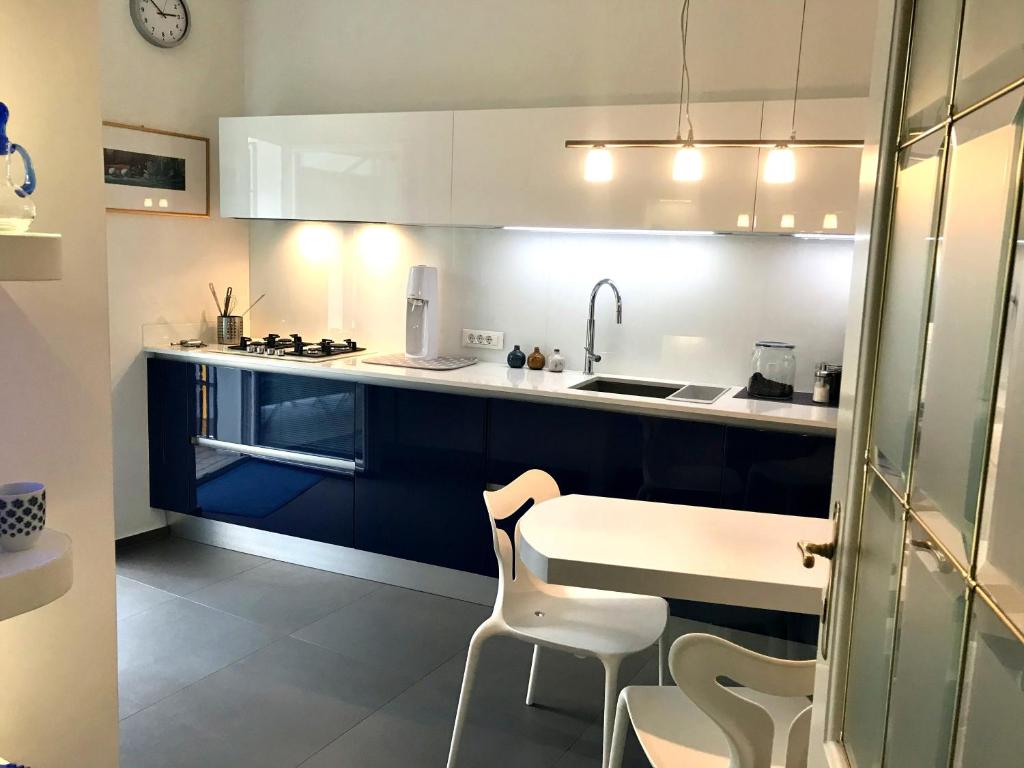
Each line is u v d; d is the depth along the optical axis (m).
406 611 3.41
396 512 3.55
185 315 4.23
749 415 2.93
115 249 3.85
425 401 3.44
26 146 1.64
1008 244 0.57
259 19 4.30
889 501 0.85
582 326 3.78
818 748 1.09
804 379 3.42
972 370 0.63
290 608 3.40
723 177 3.13
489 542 3.39
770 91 3.37
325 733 2.53
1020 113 0.55
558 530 1.96
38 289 1.69
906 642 0.76
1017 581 0.52
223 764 2.36
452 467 3.43
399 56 4.01
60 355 1.74
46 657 1.78
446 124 3.53
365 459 3.58
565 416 3.22
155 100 3.94
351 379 3.56
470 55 3.86
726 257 3.50
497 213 3.49
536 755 2.45
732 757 1.46
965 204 0.66
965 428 0.64
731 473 3.00
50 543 1.50
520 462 3.32
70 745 1.84
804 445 2.88
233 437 3.89
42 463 1.73
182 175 4.10
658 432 3.09
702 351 3.59
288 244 4.42
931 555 0.70
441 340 4.08
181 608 3.36
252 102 4.38
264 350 3.97
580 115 3.30
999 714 0.54
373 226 4.17
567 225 3.38
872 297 0.92
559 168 3.36
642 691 1.84
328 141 3.79
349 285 4.27
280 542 3.94
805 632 2.98
